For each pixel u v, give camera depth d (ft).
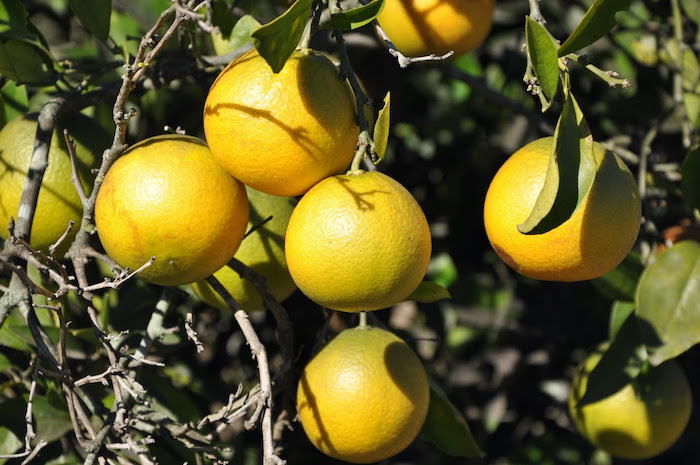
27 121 3.84
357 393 3.70
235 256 3.80
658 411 4.16
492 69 5.47
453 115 5.38
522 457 5.52
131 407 3.88
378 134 3.49
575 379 4.33
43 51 3.94
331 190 3.44
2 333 4.01
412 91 5.43
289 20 3.33
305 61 3.48
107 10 3.91
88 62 4.43
